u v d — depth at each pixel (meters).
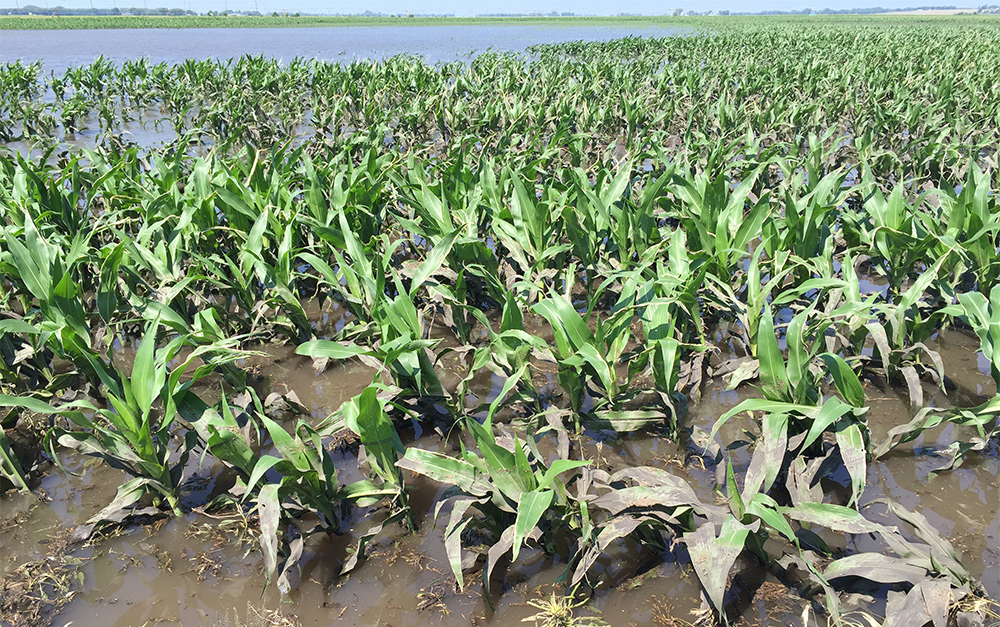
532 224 4.37
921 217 4.08
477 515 2.71
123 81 15.69
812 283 3.37
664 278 3.46
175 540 2.61
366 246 4.40
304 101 14.61
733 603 2.23
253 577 2.43
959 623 2.02
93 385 3.35
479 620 2.23
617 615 2.23
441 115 10.36
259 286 4.72
